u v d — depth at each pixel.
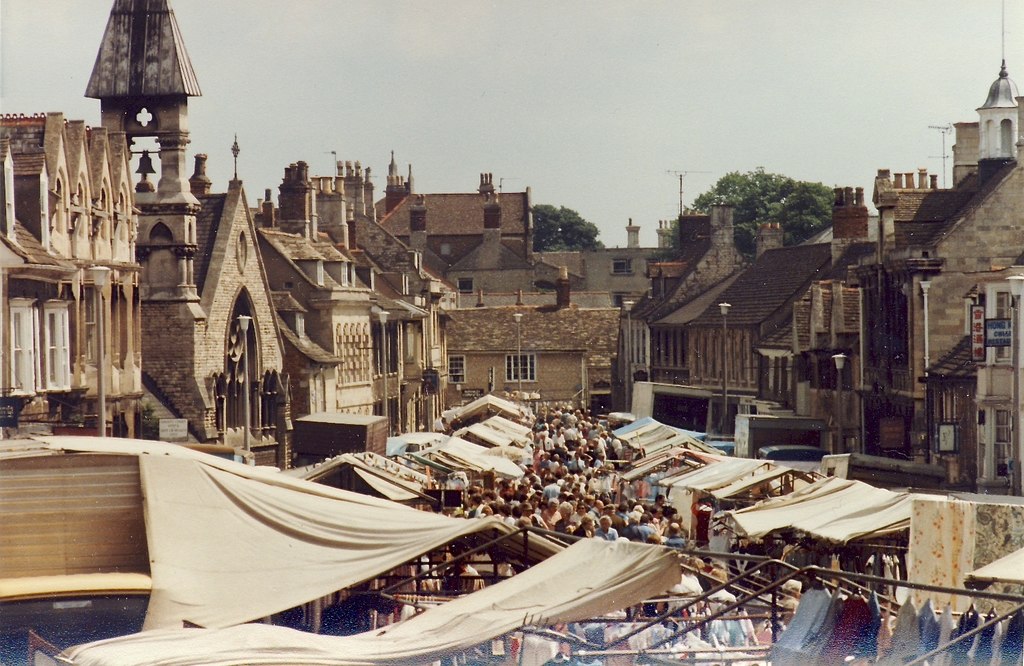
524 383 122.44
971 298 54.78
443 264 151.88
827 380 68.31
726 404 79.62
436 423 68.06
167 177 61.56
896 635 18.55
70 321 46.06
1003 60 63.69
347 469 32.91
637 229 174.38
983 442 48.66
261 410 68.81
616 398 118.25
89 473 19.69
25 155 43.97
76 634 18.23
